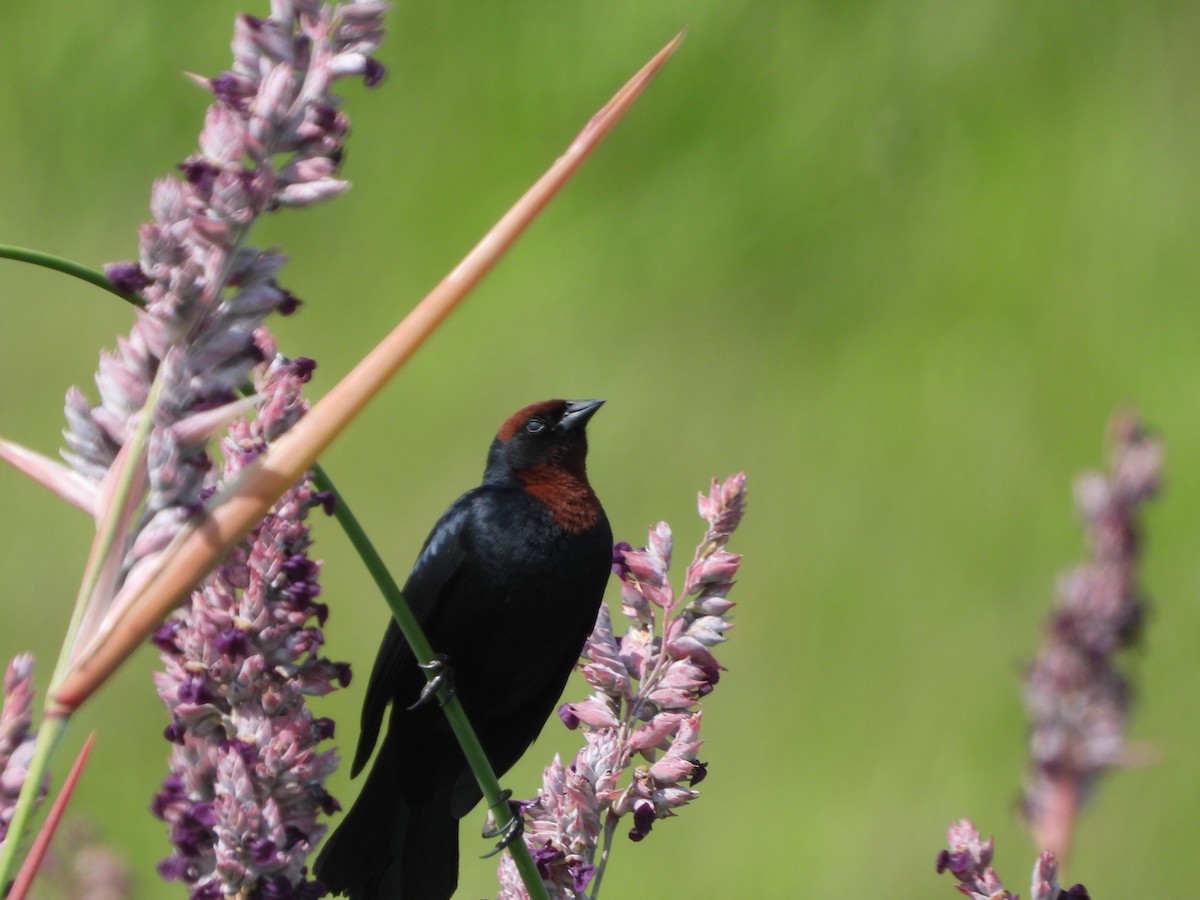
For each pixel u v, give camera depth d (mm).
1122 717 6102
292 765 5926
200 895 5848
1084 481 6129
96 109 9391
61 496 4320
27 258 4480
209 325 4414
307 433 4312
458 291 4410
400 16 10445
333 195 4496
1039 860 5984
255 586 5969
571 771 6016
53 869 6109
